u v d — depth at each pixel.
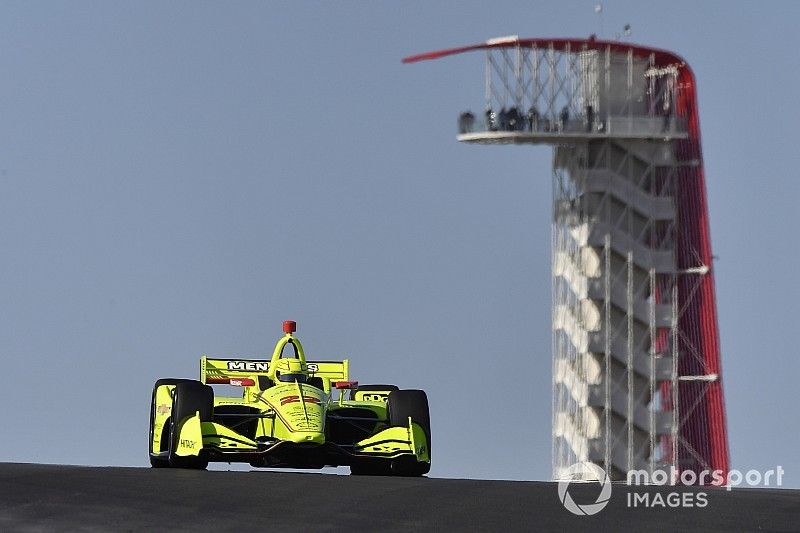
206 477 67.31
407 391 85.38
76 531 46.16
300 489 60.88
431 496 58.38
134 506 53.41
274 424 83.69
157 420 86.56
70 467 74.81
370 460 84.44
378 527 47.97
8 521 48.72
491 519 50.47
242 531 46.66
